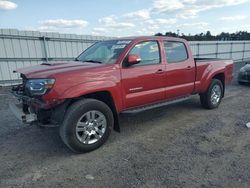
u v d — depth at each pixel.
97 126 3.88
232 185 2.86
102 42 5.15
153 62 4.71
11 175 3.17
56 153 3.81
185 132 4.65
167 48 5.03
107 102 4.18
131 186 2.87
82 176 3.12
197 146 3.99
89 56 4.83
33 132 4.74
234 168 3.25
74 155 3.73
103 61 4.30
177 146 4.00
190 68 5.45
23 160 3.59
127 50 4.28
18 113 3.81
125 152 3.80
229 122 5.23
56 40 13.66
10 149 3.98
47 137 4.48
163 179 3.01
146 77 4.50
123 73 4.15
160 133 4.62
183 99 5.45
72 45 14.42
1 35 11.61
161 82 4.82
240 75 10.43
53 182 2.99
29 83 3.63
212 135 4.48
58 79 3.45
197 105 6.71
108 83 3.91
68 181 3.01
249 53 30.09
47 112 3.71
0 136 4.55
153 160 3.52
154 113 5.96
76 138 3.65
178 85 5.24
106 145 4.09
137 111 4.44
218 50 25.30
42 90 3.44
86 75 3.70
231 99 7.59
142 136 4.48
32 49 12.80
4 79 11.99
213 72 6.05
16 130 4.87
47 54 13.38
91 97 4.06
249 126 4.91
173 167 3.30
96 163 3.46
